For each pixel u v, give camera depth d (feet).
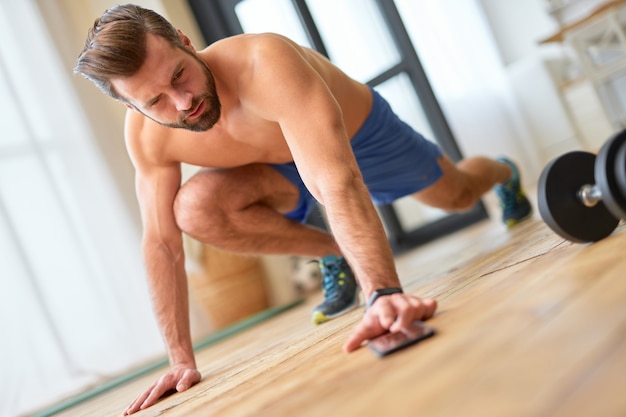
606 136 17.26
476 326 2.56
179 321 4.97
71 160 11.08
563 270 3.04
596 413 1.37
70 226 10.66
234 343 8.11
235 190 5.56
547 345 1.97
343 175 3.64
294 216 6.27
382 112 6.06
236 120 4.70
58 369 9.83
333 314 6.06
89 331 10.44
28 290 9.85
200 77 4.05
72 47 11.49
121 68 3.81
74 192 10.98
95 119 11.41
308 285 13.21
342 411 2.08
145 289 11.16
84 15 11.84
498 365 1.95
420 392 1.96
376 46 13.03
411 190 6.97
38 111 10.97
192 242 11.80
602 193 2.94
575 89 17.52
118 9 3.97
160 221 5.17
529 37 21.11
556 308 2.37
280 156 5.54
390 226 13.71
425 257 9.85
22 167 10.46
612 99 14.05
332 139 3.76
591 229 3.55
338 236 3.54
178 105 3.97
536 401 1.56
